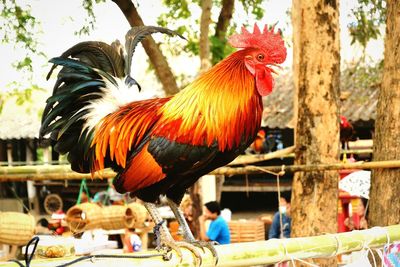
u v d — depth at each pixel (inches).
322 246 114.8
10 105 620.1
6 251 267.4
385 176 179.2
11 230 193.6
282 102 560.4
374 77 348.8
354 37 295.6
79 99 127.7
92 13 247.4
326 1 193.0
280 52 119.2
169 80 263.7
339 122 196.4
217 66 120.3
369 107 498.3
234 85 117.7
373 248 125.3
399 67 178.4
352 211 310.0
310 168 185.0
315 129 193.3
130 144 118.9
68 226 272.2
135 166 113.4
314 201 190.9
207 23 281.1
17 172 204.2
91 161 125.3
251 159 226.4
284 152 222.7
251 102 118.3
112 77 130.2
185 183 119.6
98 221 273.6
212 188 299.9
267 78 119.5
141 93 131.3
